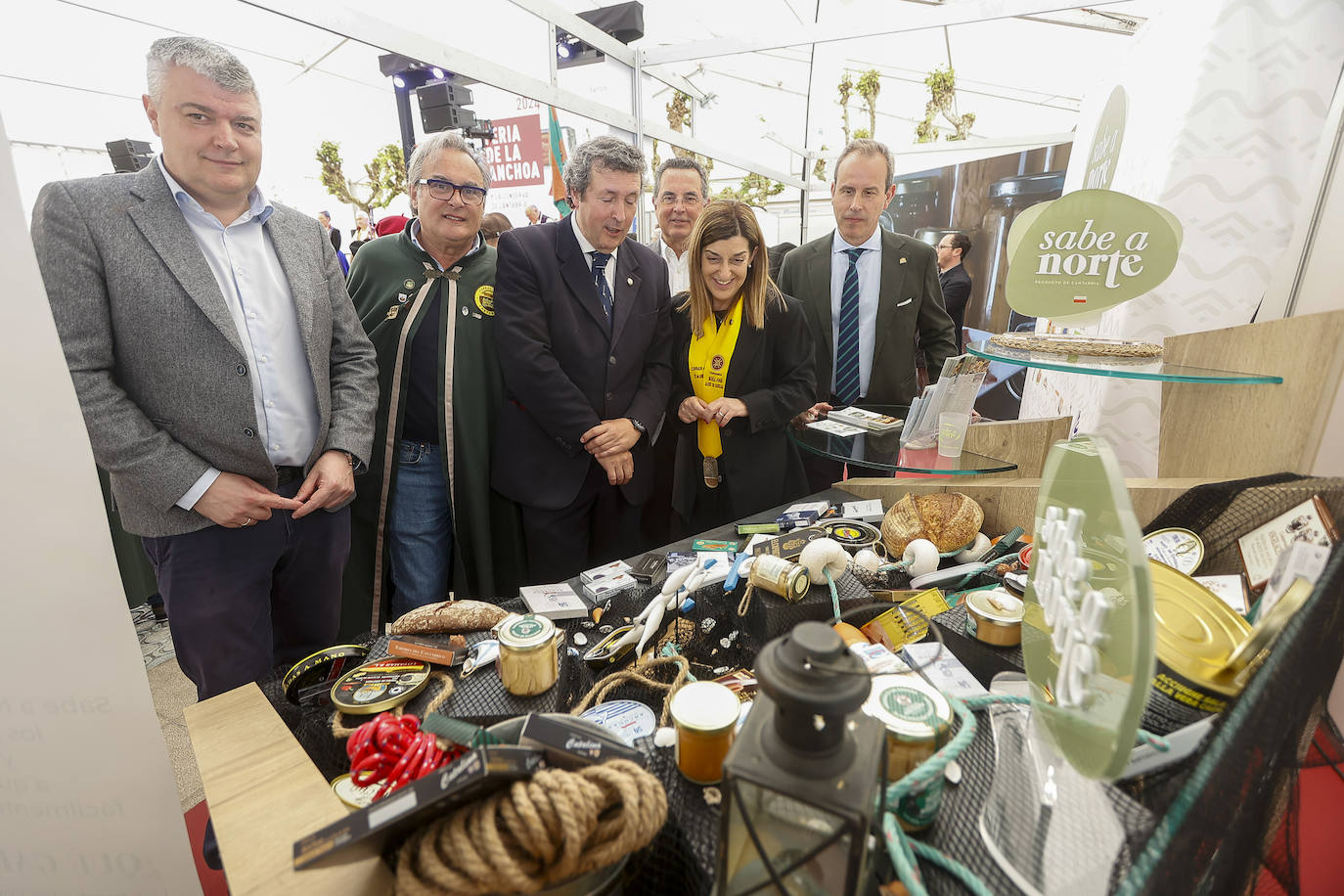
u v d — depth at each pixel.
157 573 1.33
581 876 0.49
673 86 4.18
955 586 1.07
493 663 0.88
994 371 4.66
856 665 0.44
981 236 4.78
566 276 1.77
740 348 1.83
